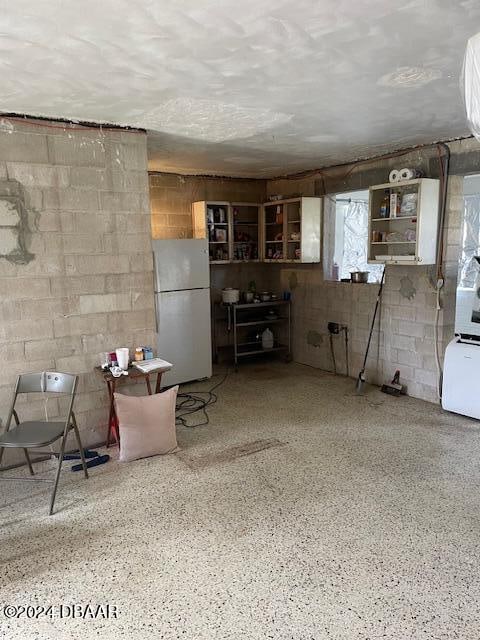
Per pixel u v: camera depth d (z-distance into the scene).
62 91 2.57
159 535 2.38
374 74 2.39
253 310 6.25
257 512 2.57
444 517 2.48
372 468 3.05
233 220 5.90
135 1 1.61
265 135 3.71
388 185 4.14
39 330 3.22
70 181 3.22
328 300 5.39
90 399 3.48
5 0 1.58
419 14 1.76
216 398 4.59
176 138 3.79
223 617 1.83
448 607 1.87
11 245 3.05
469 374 3.81
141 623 1.81
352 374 5.19
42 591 2.00
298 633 1.75
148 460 3.24
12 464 3.20
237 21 1.79
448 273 4.07
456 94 2.72
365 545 2.27
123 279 3.54
